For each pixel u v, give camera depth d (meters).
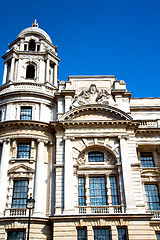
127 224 33.50
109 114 41.28
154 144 41.66
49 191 37.28
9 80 47.22
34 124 40.19
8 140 39.53
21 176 37.62
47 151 40.31
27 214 35.09
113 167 38.28
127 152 38.50
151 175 40.38
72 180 36.38
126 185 36.09
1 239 33.09
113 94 44.03
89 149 39.91
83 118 41.06
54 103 44.69
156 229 35.56
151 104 47.47
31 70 51.50
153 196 39.66
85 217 33.53
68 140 39.28
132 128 40.50
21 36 54.50
